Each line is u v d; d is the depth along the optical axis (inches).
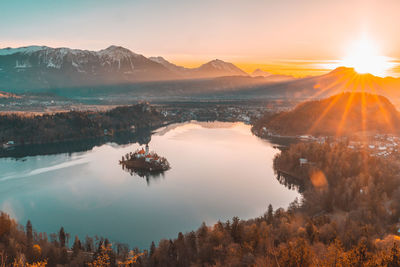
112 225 6668.3
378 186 6456.7
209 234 4714.6
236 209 7475.4
